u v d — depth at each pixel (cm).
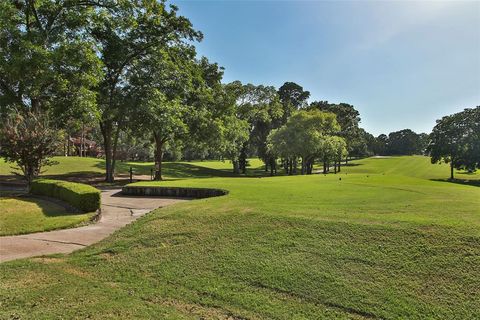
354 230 585
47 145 1358
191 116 2564
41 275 512
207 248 590
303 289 452
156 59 2211
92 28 1998
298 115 3772
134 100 2078
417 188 1140
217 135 2855
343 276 472
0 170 2705
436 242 515
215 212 763
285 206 783
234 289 461
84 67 1717
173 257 569
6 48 1572
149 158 6644
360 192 1037
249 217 704
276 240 589
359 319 391
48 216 914
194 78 2570
